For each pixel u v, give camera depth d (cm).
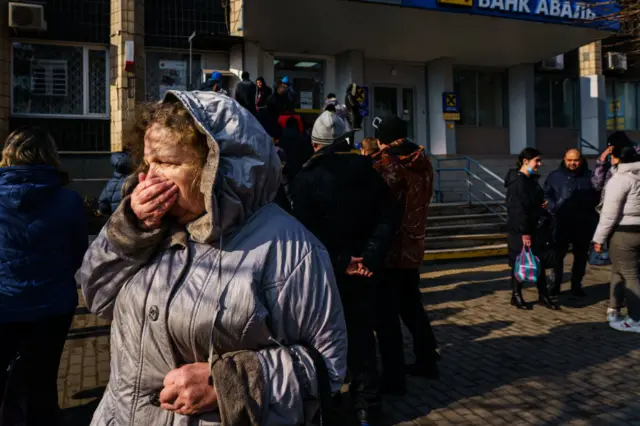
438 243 920
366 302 326
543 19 1059
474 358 461
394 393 378
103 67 1051
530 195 585
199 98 144
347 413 354
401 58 1349
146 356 139
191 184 141
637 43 1264
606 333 529
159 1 1059
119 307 145
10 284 264
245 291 135
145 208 137
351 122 864
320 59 1266
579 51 1593
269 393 132
